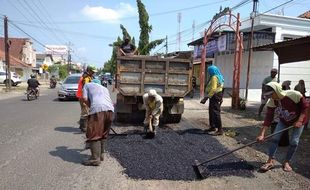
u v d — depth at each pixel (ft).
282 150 26.43
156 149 25.32
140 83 35.65
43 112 48.39
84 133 31.91
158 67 35.86
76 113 47.55
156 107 29.12
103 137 22.21
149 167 21.06
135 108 36.42
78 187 17.76
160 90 36.11
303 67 69.10
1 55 170.91
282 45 36.35
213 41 83.35
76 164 21.74
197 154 24.23
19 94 89.66
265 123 21.62
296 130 20.93
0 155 23.49
